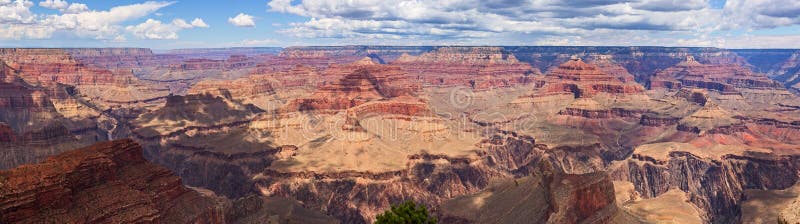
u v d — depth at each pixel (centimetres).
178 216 11044
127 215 9781
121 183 10456
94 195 9788
